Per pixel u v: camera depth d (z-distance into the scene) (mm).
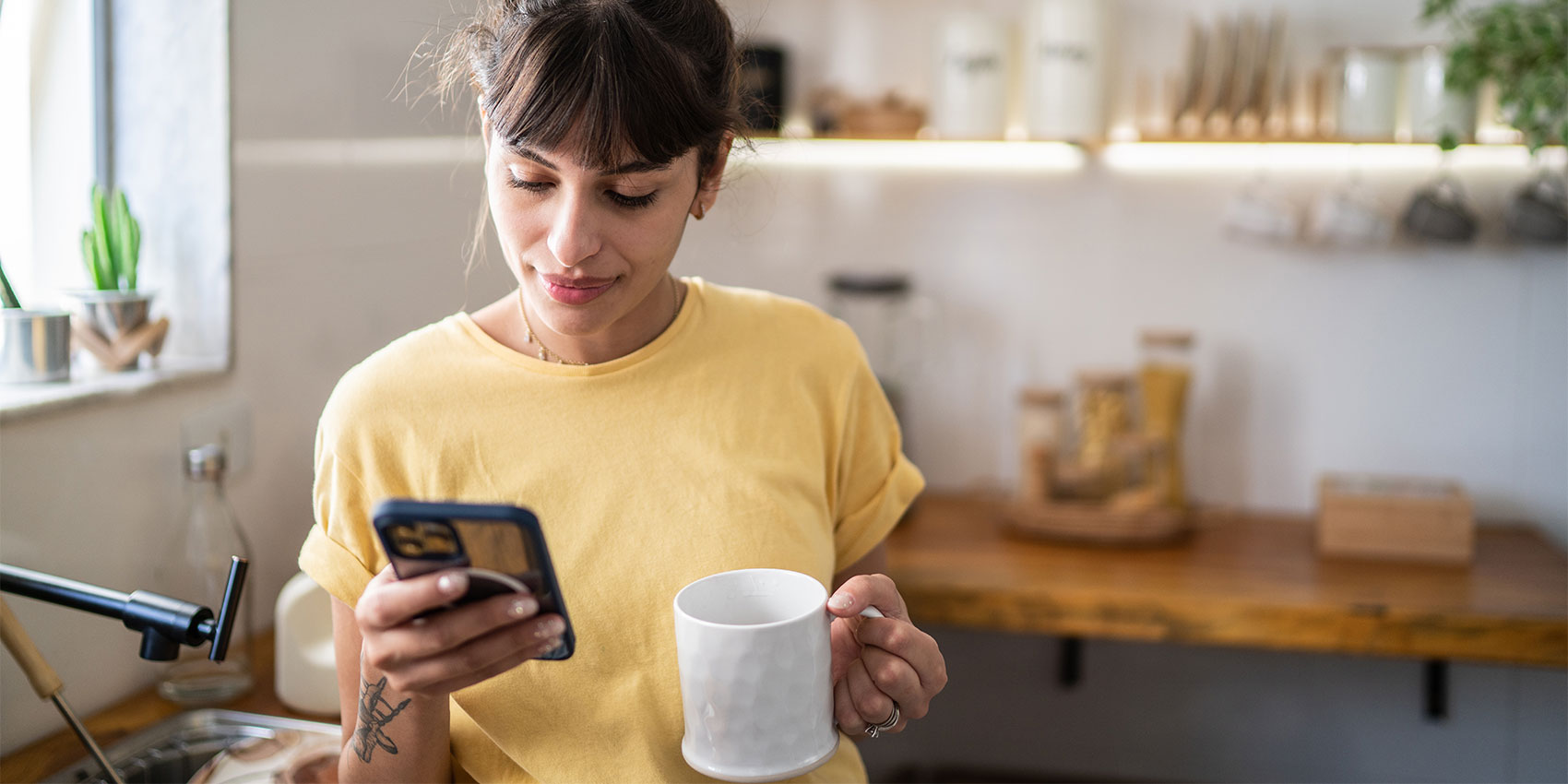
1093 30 2092
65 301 1299
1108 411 2172
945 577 1893
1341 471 2262
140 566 1265
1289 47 2205
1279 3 2195
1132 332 2314
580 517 862
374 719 797
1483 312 2178
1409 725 2246
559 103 697
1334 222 2105
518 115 706
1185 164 2256
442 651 647
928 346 2398
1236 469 2301
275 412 1471
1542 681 2189
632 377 896
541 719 845
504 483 861
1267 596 1808
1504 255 2156
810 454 929
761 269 2432
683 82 730
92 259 1284
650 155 727
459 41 844
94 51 1346
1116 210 2295
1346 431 2254
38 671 803
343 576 834
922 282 2387
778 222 2414
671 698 839
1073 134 2115
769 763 695
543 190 756
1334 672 2266
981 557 2006
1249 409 2285
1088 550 2053
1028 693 2383
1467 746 2230
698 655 688
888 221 2383
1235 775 2320
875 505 997
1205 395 2299
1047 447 2129
